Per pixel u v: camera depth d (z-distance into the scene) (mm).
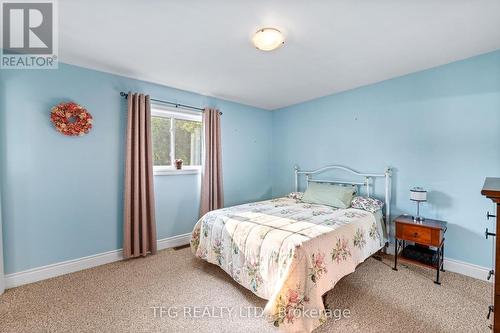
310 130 3826
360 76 2807
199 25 1757
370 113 3086
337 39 1960
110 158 2715
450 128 2449
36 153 2273
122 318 1744
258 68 2562
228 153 3848
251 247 1962
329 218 2371
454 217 2436
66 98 2418
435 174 2559
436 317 1731
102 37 1927
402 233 2441
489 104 2223
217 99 3678
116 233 2773
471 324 1654
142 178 2809
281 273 1685
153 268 2555
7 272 2139
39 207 2297
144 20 1691
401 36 1918
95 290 2113
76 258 2508
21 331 1608
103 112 2652
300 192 3740
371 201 2848
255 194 4258
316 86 3156
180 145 3381
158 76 2791
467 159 2354
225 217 2426
